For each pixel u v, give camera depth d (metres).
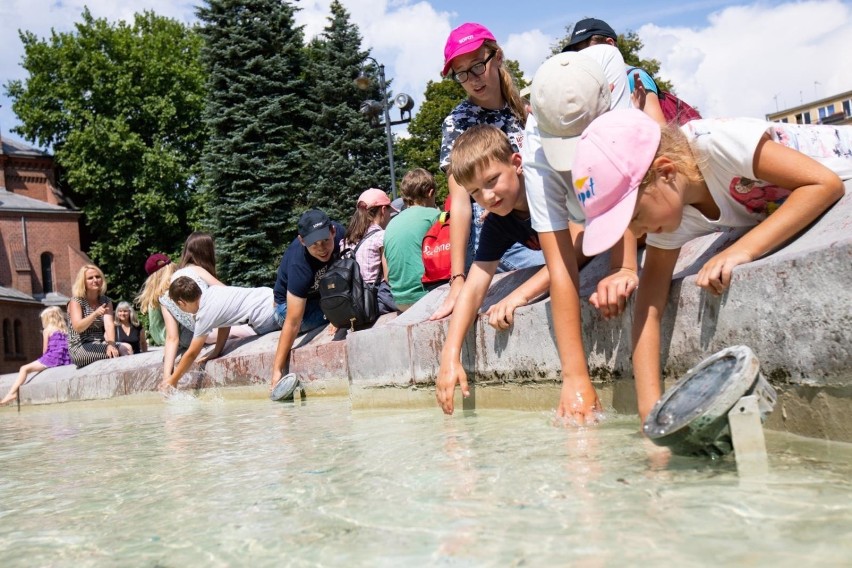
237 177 38.50
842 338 2.00
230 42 39.56
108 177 47.00
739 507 1.50
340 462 2.54
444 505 1.77
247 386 6.98
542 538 1.45
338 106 40.69
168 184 47.47
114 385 8.87
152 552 1.68
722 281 2.35
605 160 2.24
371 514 1.77
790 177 2.34
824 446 2.00
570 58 2.71
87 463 3.26
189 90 48.94
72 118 47.12
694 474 1.80
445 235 5.64
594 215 2.27
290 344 6.36
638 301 2.61
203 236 8.09
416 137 38.09
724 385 1.82
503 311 3.59
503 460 2.22
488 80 4.35
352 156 40.91
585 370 2.92
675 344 2.59
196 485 2.42
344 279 5.96
